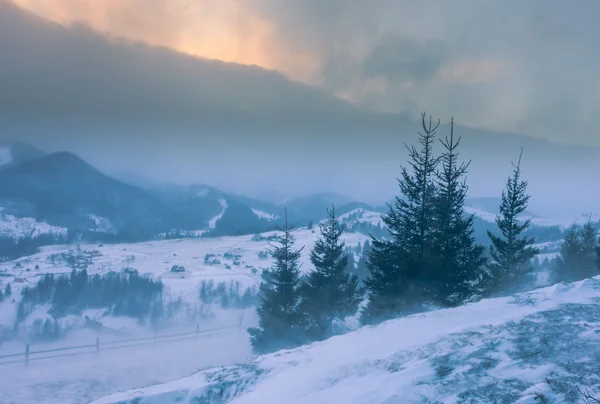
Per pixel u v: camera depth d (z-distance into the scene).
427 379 8.26
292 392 9.07
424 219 20.98
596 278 13.63
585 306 10.95
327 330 24.97
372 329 12.02
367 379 8.83
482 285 20.77
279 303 26.08
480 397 7.42
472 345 9.38
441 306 19.52
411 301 20.09
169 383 11.51
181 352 28.62
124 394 11.04
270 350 24.67
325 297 25.88
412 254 20.53
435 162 21.28
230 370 11.28
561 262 37.50
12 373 23.61
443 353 9.19
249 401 9.30
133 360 26.66
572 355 8.35
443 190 21.00
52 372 23.88
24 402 19.64
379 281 21.72
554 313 10.57
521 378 7.80
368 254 22.36
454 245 20.12
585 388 7.20
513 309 11.91
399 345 10.35
